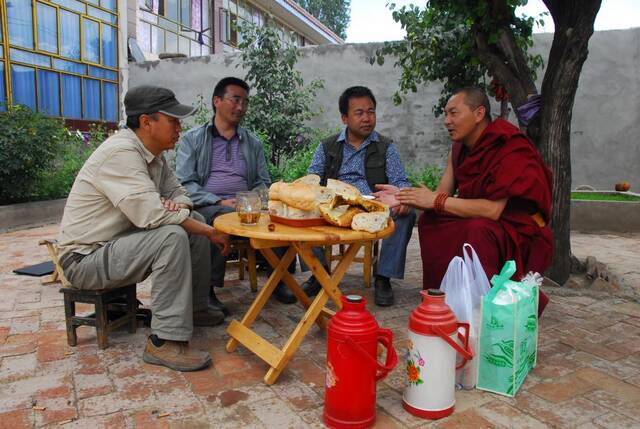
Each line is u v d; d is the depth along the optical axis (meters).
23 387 2.46
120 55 11.77
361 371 2.08
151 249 2.64
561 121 4.24
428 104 8.34
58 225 7.29
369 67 8.59
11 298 3.88
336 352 2.10
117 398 2.37
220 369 2.69
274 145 8.50
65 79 10.60
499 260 2.97
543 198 2.94
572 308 3.72
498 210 2.97
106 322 2.94
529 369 2.65
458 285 2.49
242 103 3.94
